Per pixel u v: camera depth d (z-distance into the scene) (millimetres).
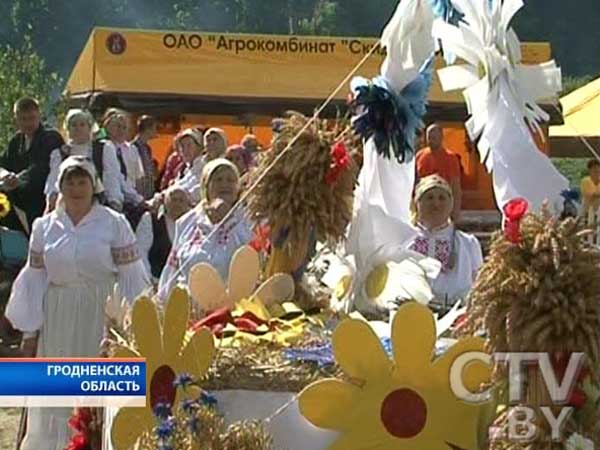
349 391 3906
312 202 5012
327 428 3916
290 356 4145
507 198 4465
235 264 4934
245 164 10453
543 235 3764
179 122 17438
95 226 7074
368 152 5121
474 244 5906
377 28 40594
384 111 5035
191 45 17656
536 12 34750
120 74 17453
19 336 10750
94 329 7059
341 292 4973
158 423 4172
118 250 7086
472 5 4637
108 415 4824
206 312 4883
